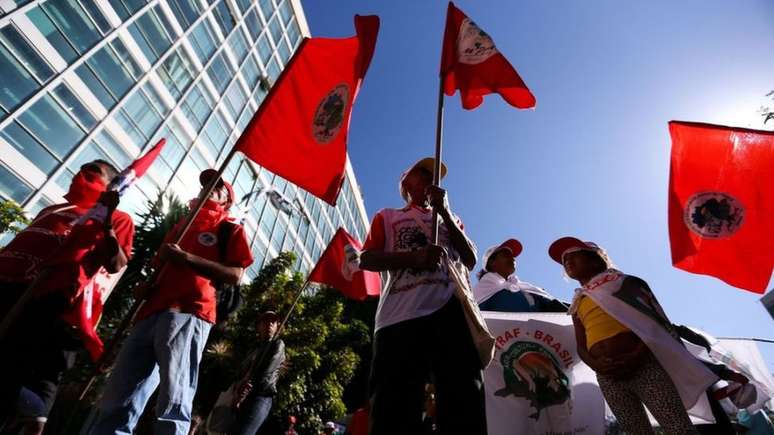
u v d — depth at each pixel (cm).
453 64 294
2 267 251
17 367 226
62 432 614
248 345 1074
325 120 279
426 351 189
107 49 1471
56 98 1284
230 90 2256
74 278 244
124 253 266
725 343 457
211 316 252
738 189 329
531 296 395
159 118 1723
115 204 254
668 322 245
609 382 252
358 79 271
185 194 1861
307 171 268
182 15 1884
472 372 183
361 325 1592
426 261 195
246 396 413
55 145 1282
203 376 987
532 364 321
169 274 248
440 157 253
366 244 238
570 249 309
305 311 1384
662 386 222
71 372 718
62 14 1309
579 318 278
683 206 338
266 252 2586
